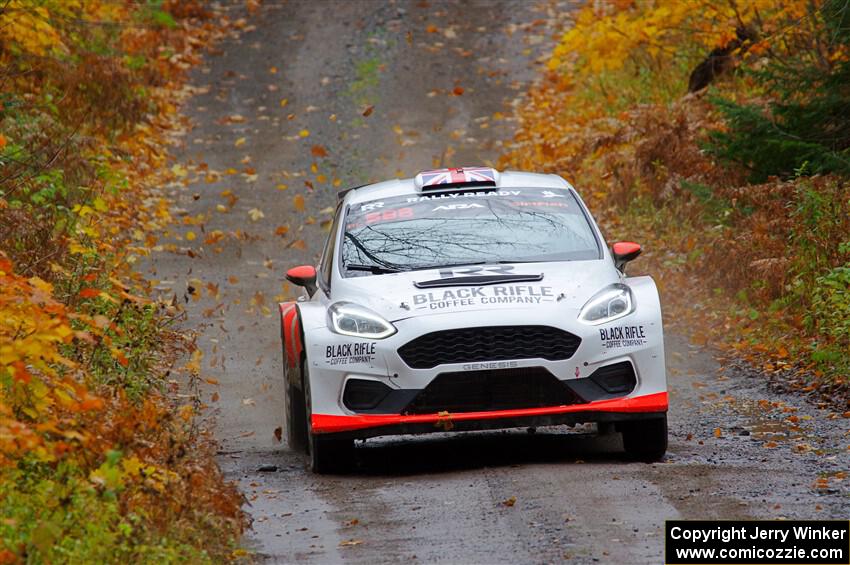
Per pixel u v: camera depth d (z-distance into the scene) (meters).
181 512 21.11
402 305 28.42
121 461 20.91
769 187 48.69
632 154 62.50
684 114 60.62
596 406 27.58
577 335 27.69
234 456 32.00
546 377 27.59
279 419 36.53
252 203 69.06
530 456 30.17
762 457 28.08
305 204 68.88
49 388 22.19
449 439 33.94
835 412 32.78
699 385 37.78
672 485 24.86
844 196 44.53
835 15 48.28
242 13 112.56
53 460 20.20
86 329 32.34
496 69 95.56
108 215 58.78
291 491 27.25
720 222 52.66
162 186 71.56
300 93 91.75
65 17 78.38
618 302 28.52
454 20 108.44
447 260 31.03
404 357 27.75
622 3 81.56
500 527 22.25
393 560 20.59
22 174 43.41
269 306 51.22
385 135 81.81
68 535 18.41
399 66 97.19
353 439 28.19
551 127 79.75
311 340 28.56
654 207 57.69
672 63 81.44
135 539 19.12
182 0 111.38
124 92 79.56
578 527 21.80
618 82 84.62
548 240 31.67
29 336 20.92
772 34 57.41
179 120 85.69
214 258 58.97
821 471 26.02
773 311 43.00
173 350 39.12
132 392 30.25
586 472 26.72
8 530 17.62
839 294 39.16
